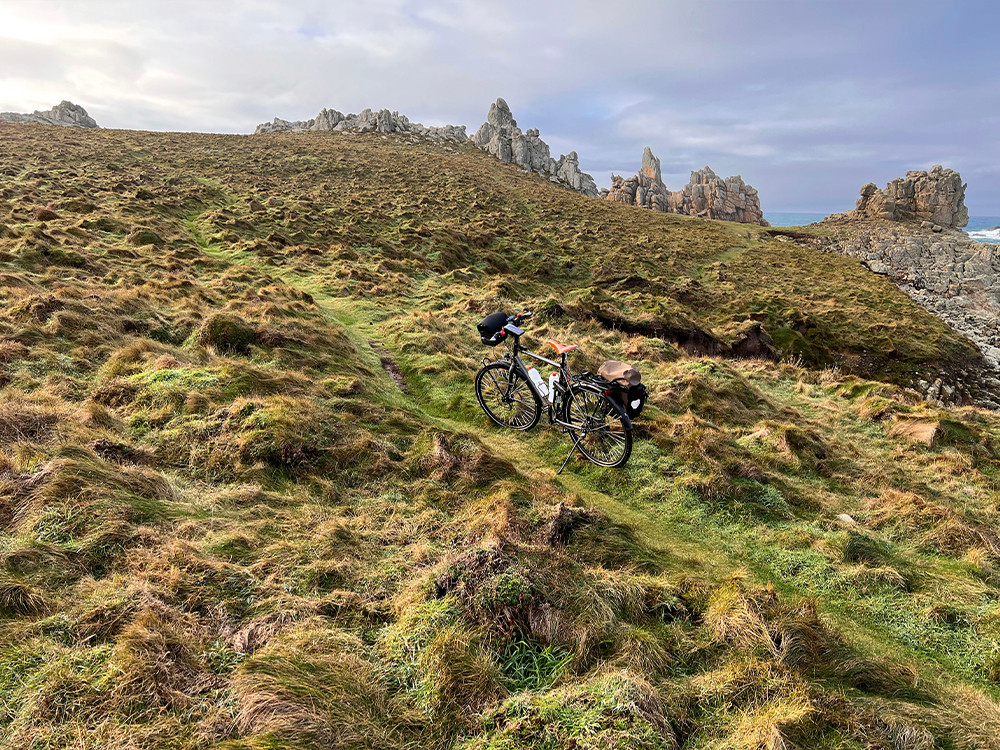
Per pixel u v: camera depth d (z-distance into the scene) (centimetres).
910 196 8500
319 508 477
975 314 3934
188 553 355
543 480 627
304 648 285
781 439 823
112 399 623
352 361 991
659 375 1151
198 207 3030
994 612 441
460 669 278
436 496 530
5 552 318
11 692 230
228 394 654
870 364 2436
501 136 9169
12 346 693
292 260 2195
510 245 3316
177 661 262
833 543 555
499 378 790
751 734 259
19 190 2420
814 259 4922
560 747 237
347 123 9894
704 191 9300
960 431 1065
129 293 1058
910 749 274
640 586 388
